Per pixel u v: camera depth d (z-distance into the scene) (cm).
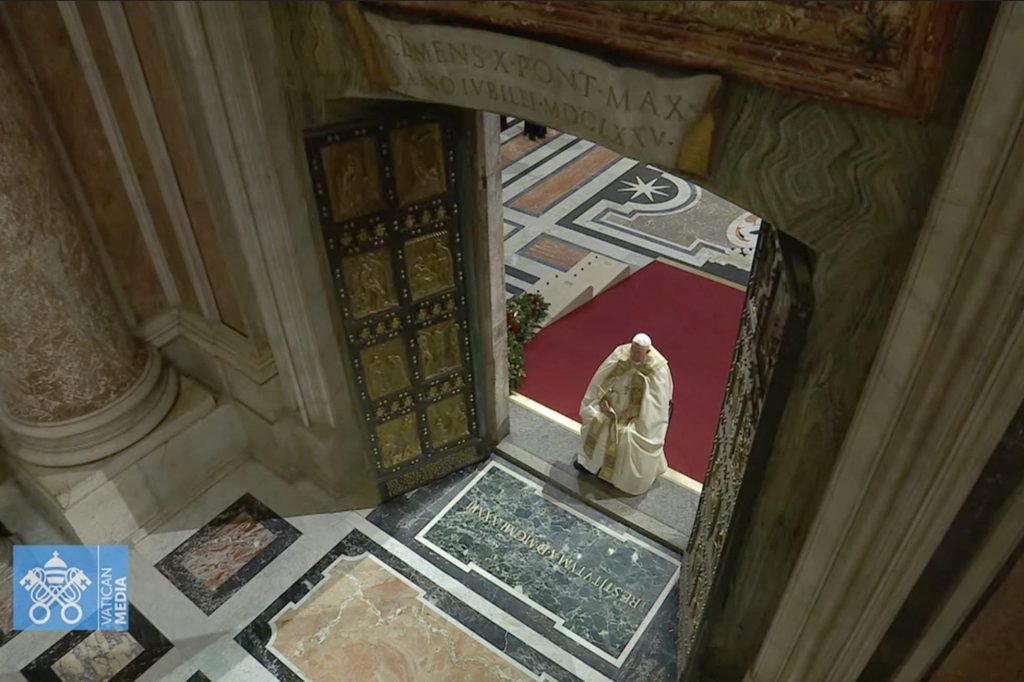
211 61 370
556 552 553
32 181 439
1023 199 206
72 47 440
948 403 254
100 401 525
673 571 538
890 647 350
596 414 566
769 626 403
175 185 482
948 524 286
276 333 495
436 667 489
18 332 474
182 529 573
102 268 510
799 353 290
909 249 256
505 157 1118
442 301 506
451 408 570
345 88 393
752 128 275
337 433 558
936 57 210
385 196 441
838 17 227
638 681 480
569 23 293
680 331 770
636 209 991
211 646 502
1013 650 311
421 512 583
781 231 296
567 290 802
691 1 258
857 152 251
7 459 558
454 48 337
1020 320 225
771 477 355
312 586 536
